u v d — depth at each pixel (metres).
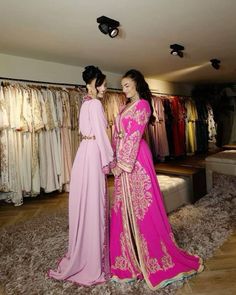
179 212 2.90
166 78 6.27
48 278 1.75
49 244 2.26
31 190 3.64
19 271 1.85
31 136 3.57
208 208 2.99
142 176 1.71
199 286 1.62
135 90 1.76
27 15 2.46
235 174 3.36
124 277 1.66
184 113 6.66
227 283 1.65
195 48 3.83
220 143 8.12
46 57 3.87
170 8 2.43
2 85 3.38
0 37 3.01
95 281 1.65
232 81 7.43
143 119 1.66
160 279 1.62
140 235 1.68
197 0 2.30
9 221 2.92
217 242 2.17
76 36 3.07
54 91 3.80
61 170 3.89
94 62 4.30
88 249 1.70
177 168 3.53
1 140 3.34
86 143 1.71
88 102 1.70
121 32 3.02
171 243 1.75
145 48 3.69
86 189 1.67
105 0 2.22
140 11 2.47
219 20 2.78
